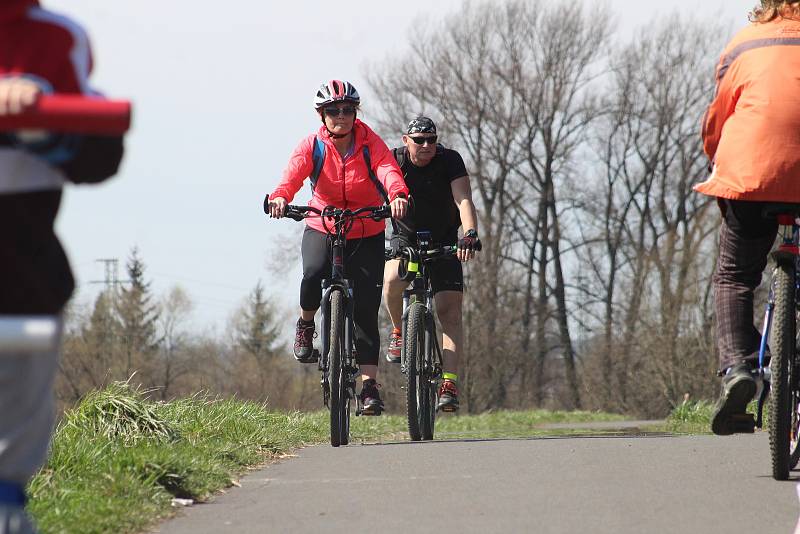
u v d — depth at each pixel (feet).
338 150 56.34
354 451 49.85
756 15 37.04
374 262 56.65
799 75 35.35
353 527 29.94
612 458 42.42
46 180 18.53
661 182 346.95
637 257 348.38
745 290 36.37
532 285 350.84
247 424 54.34
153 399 53.31
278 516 32.30
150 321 479.41
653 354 343.67
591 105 341.41
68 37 18.69
